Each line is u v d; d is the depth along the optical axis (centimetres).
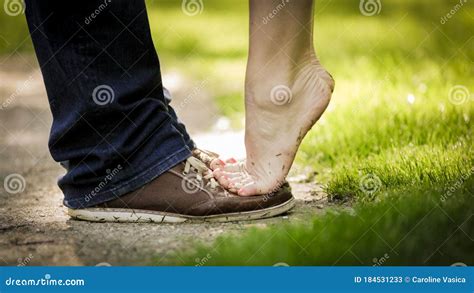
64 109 205
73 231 200
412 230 178
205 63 610
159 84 210
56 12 197
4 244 188
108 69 200
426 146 255
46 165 311
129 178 205
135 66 203
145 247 183
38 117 427
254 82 209
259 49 207
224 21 867
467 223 181
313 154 285
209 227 203
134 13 200
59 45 200
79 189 210
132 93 202
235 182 212
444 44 497
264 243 175
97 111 200
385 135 282
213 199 207
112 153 202
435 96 334
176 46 700
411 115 296
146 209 208
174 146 209
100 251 181
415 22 619
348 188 231
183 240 188
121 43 199
